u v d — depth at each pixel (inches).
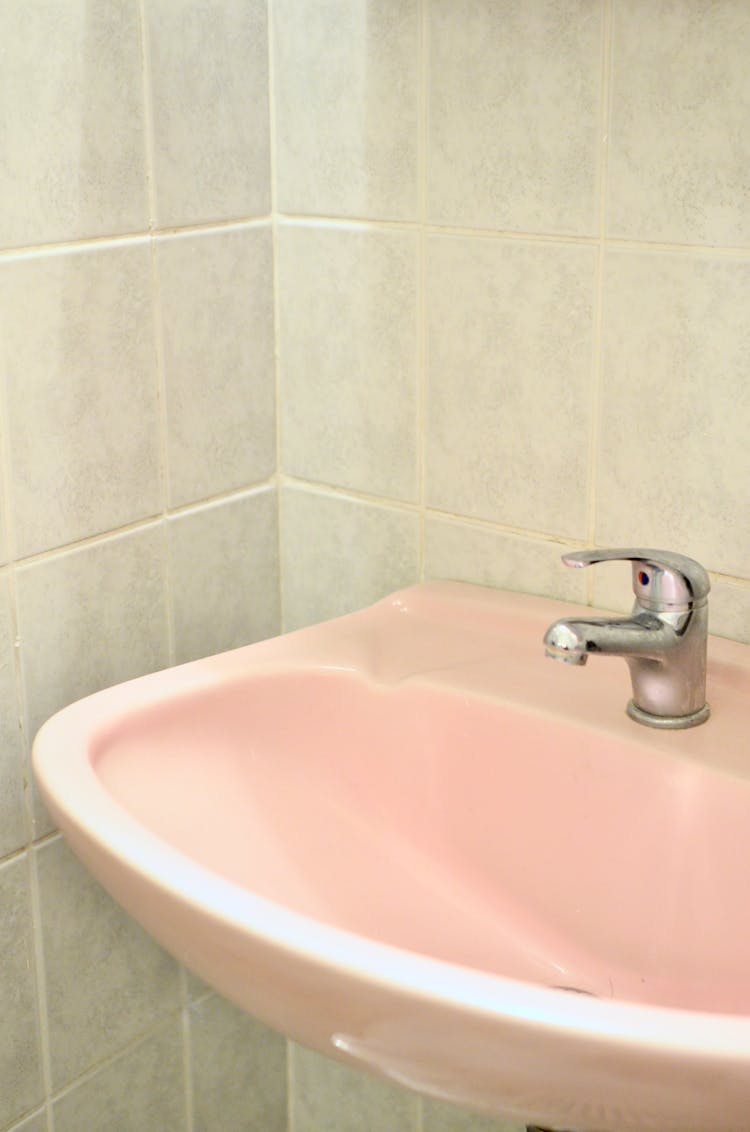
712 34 37.3
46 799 35.4
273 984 29.0
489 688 41.0
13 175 39.2
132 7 41.6
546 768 39.5
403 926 39.7
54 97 39.9
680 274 39.7
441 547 48.0
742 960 36.0
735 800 35.8
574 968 38.5
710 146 38.1
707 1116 25.9
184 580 48.3
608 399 42.3
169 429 46.2
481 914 40.4
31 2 38.6
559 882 39.6
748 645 41.4
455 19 42.3
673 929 37.4
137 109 42.5
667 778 37.0
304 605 52.7
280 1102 58.2
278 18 46.3
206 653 49.9
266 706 42.9
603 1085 25.8
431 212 44.6
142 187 43.2
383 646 44.4
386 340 47.1
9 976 44.9
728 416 39.9
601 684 41.4
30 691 43.4
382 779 42.8
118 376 43.9
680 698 38.3
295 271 48.7
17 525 41.8
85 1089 48.7
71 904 46.4
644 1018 25.1
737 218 38.2
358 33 44.5
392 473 48.4
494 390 44.9
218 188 46.0
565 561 36.5
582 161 40.8
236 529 50.1
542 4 40.3
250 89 46.4
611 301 41.3
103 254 42.4
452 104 43.1
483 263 43.9
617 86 39.4
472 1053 26.6
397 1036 27.5
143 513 46.0
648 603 37.6
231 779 41.9
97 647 45.4
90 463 43.6
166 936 32.1
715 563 41.5
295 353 49.6
